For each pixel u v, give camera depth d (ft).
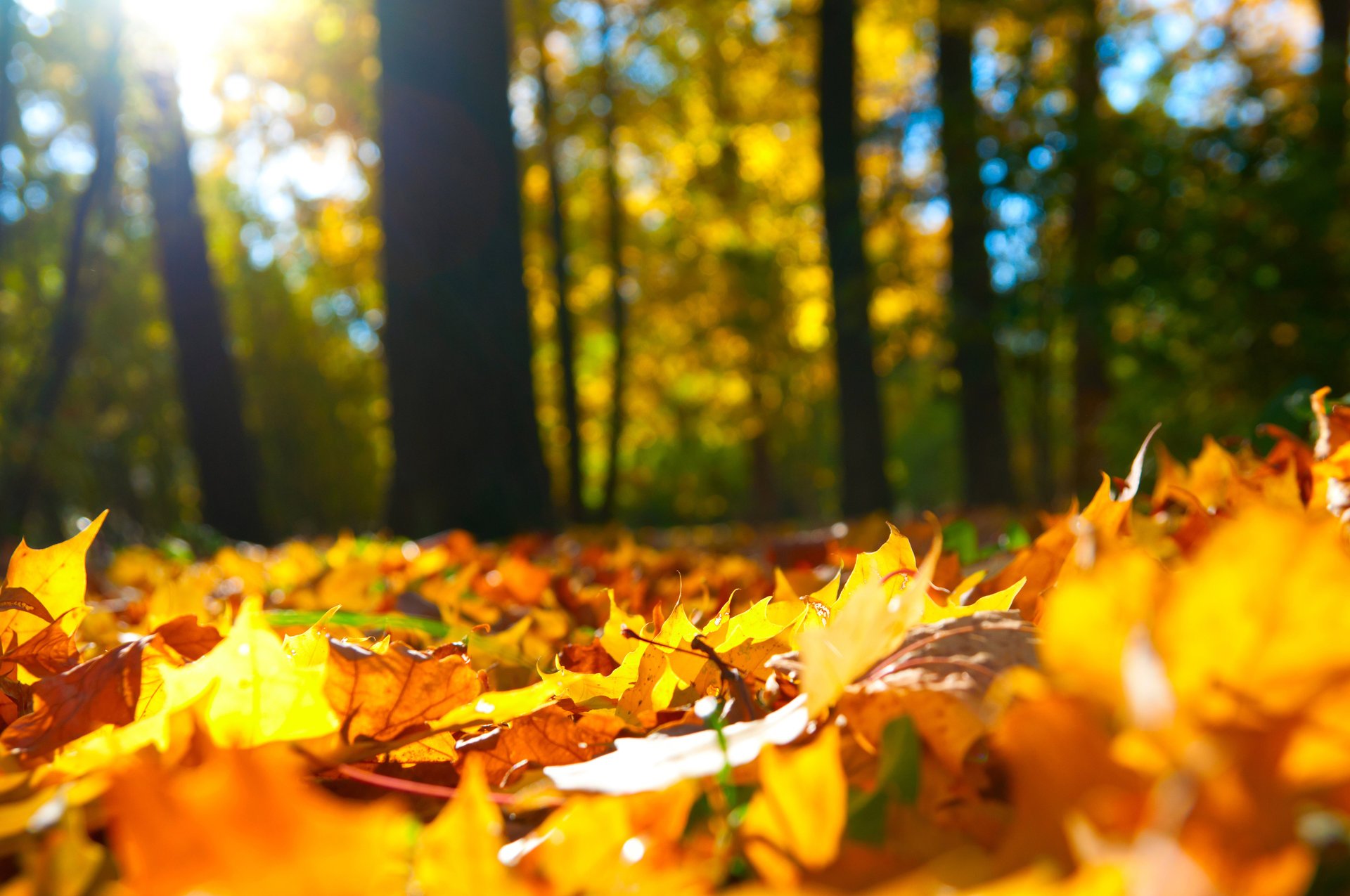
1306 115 32.07
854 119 42.09
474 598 7.86
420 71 27.17
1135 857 1.17
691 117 76.07
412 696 2.66
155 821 1.22
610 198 74.33
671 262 91.35
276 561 12.48
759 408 106.11
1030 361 46.85
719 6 65.92
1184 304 31.14
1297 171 29.58
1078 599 1.48
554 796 2.06
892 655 2.29
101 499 99.19
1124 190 32.99
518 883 1.51
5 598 3.67
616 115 72.74
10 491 50.01
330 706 2.57
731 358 100.58
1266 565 1.37
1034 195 34.71
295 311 128.36
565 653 4.25
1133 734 1.33
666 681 3.38
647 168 82.89
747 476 135.33
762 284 90.89
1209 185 31.27
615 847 1.74
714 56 70.49
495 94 27.66
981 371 46.39
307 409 131.23
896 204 42.27
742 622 3.58
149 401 110.42
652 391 112.16
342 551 12.16
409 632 5.32
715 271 92.22
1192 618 1.42
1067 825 1.35
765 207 83.92
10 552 19.56
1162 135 33.96
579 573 10.45
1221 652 1.41
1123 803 1.32
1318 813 1.30
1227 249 30.45
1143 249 32.01
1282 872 1.16
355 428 135.23
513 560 7.63
